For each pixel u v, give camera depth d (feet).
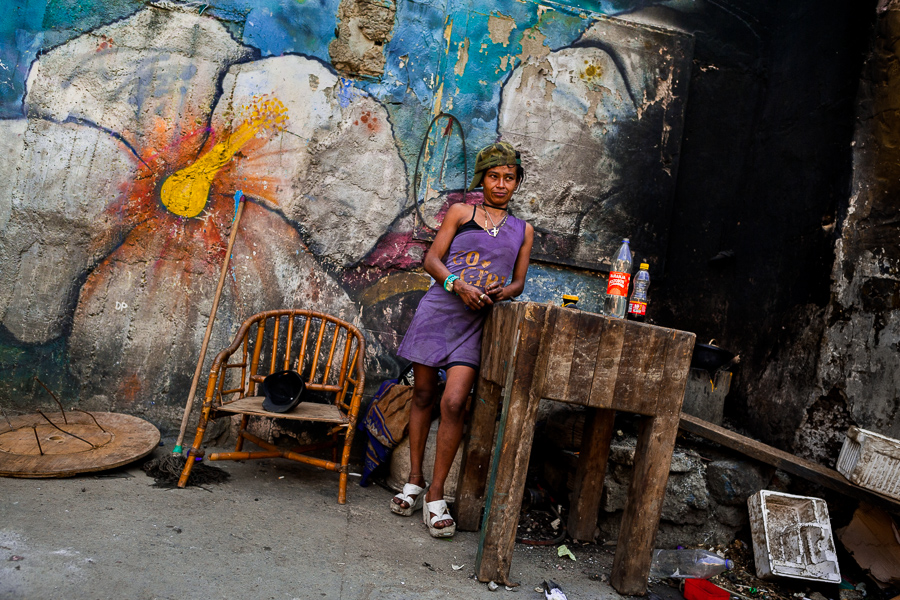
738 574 8.20
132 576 5.74
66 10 9.65
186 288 10.12
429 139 10.84
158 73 9.96
